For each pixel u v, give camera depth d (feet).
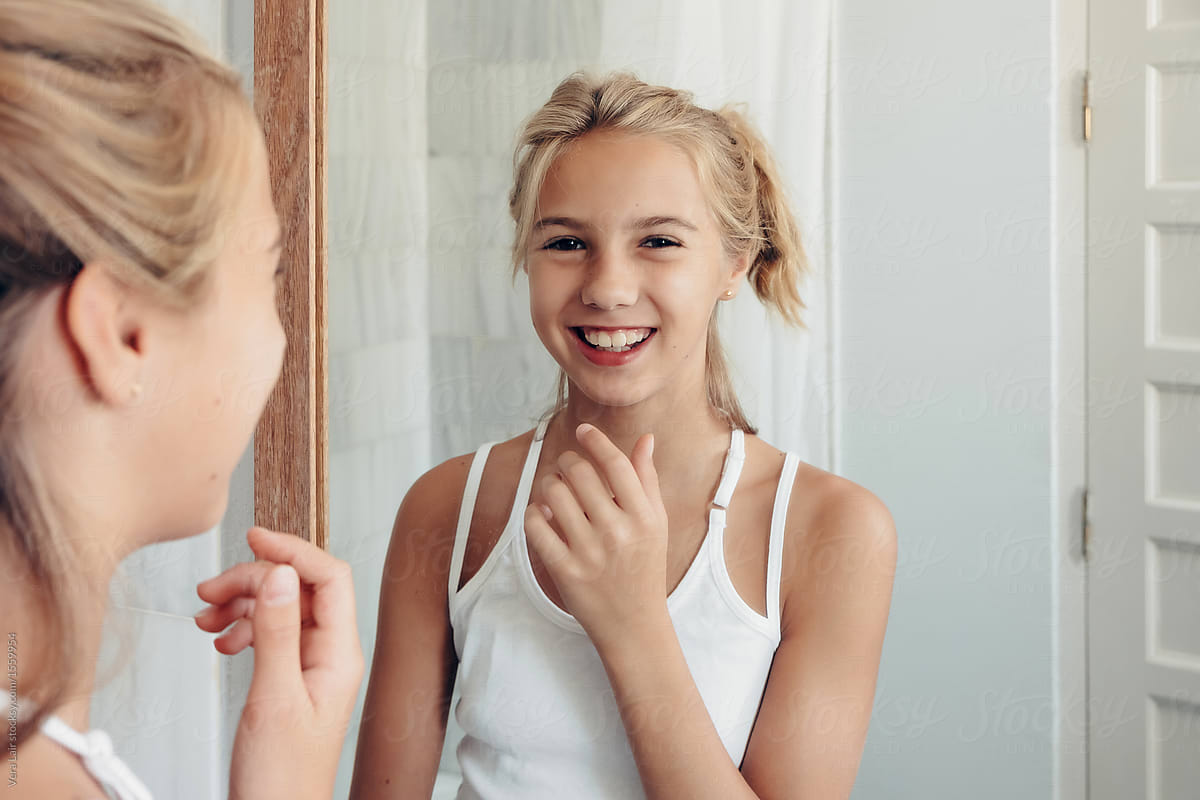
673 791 1.92
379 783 2.53
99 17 1.31
